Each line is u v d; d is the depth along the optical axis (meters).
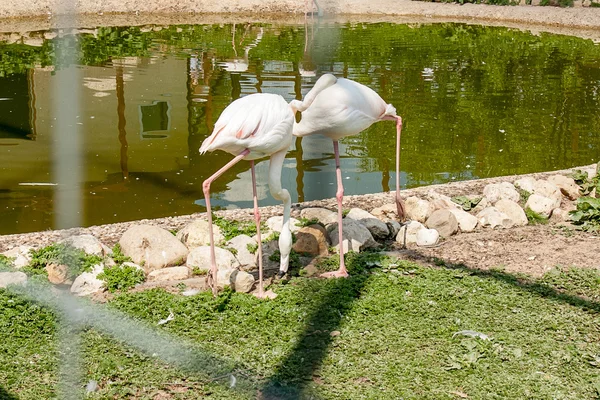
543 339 4.05
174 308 4.34
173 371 3.70
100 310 4.29
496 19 19.41
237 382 3.61
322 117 4.84
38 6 17.19
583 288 4.71
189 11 18.80
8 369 3.68
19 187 6.88
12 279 4.57
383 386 3.59
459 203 6.22
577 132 9.10
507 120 9.58
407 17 19.48
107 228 5.63
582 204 6.01
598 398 3.50
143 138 8.73
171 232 5.57
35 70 11.66
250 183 7.33
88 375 3.64
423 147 8.41
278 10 19.25
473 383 3.61
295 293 4.58
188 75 11.62
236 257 5.07
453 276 4.86
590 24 18.17
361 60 13.17
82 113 9.47
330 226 5.59
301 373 3.70
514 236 5.69
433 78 11.90
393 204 6.04
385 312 4.36
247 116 4.34
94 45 14.02
